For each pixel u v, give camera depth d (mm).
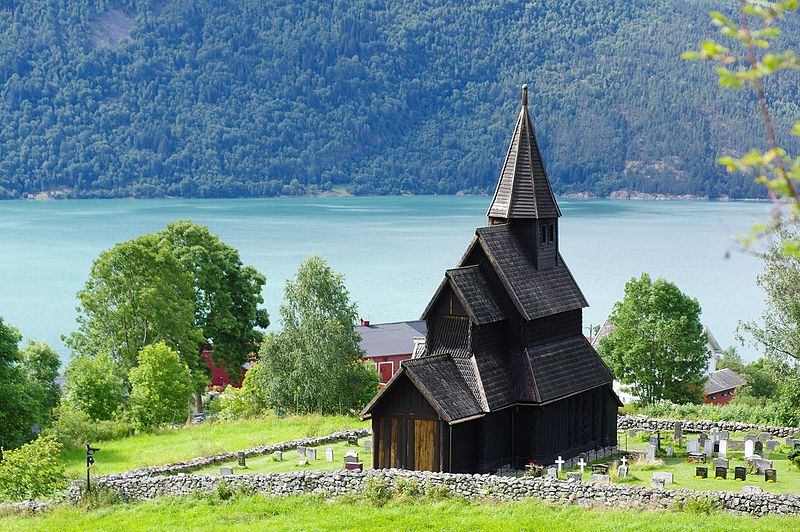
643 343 129750
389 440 77188
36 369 121562
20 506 74500
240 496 72938
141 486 75250
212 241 159000
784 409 102438
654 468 79562
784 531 59062
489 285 82562
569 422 84875
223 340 158250
